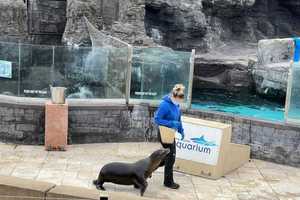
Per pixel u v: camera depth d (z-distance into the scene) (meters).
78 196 5.81
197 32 36.94
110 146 11.98
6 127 11.77
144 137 12.55
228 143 10.23
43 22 32.59
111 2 31.31
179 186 9.37
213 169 9.98
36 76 12.11
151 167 8.63
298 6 45.16
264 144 11.59
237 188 9.54
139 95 12.55
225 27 41.94
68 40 30.28
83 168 10.06
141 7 30.22
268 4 45.38
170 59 12.47
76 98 12.32
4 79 12.15
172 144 9.09
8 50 12.04
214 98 29.73
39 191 5.93
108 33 29.64
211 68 33.72
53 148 11.26
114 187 8.98
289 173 10.77
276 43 31.00
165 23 36.34
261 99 30.03
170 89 12.54
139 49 12.34
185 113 12.57
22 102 11.87
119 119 12.32
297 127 11.23
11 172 9.53
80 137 12.08
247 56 36.16
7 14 30.00
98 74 12.35
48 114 11.10
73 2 30.23
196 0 36.50
